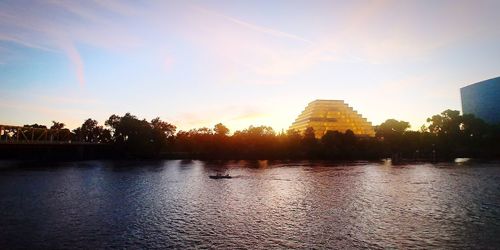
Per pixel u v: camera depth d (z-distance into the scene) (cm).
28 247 3712
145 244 3809
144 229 4416
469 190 7588
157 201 6431
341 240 3934
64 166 15612
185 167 15150
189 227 4509
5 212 5434
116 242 3878
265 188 8169
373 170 13050
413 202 6191
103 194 7262
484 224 4578
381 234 4156
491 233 4159
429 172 12012
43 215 5228
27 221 4844
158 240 3953
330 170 13188
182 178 10456
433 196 6825
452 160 19600
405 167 14462
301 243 3831
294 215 5200
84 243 3844
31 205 6019
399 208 5662
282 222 4769
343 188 8088
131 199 6650
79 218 5031
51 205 6022
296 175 11262
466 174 11156
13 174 11594
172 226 4562
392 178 10162
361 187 8231
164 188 8206
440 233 4181
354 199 6556
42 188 8150
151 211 5522
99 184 8962
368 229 4381
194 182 9419
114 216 5159
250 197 6869
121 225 4619
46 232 4278
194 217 5088
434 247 3666
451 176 10556
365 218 4975
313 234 4175
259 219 4947
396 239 3953
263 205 6006
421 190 7656
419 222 4716
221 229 4416
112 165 16450
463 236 4050
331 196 6938
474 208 5612
